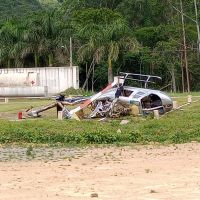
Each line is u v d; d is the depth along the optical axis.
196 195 20.56
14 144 42.50
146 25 165.50
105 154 35.31
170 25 153.12
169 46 144.12
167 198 20.11
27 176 26.91
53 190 22.61
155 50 145.62
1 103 89.50
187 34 148.12
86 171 28.08
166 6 164.25
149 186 22.88
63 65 124.50
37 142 43.22
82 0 169.25
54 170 28.81
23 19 129.88
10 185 24.25
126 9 165.25
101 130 44.28
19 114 59.81
